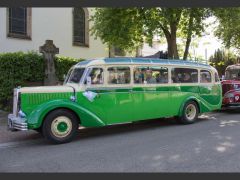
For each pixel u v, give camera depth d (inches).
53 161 291.6
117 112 406.3
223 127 449.4
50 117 359.9
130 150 323.3
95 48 953.5
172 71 464.1
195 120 501.0
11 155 319.0
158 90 445.4
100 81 394.6
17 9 790.5
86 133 425.7
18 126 357.1
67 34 884.0
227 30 962.1
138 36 716.0
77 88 380.2
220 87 531.2
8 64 563.5
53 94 370.3
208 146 332.5
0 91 565.9
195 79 494.0
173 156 296.0
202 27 657.6
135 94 421.7
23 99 359.9
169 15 615.8
